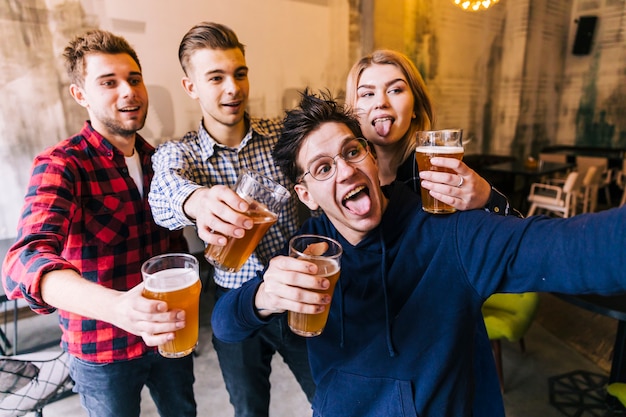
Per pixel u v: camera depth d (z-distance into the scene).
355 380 0.89
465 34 6.10
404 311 0.85
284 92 4.07
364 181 0.86
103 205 1.30
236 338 0.94
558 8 7.24
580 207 5.86
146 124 3.28
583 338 2.82
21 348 2.69
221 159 1.44
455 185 0.81
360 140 0.86
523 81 6.93
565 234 0.67
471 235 0.79
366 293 0.90
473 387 0.89
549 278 0.68
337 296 0.92
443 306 0.82
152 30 3.20
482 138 7.00
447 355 0.81
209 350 2.74
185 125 3.50
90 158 1.29
